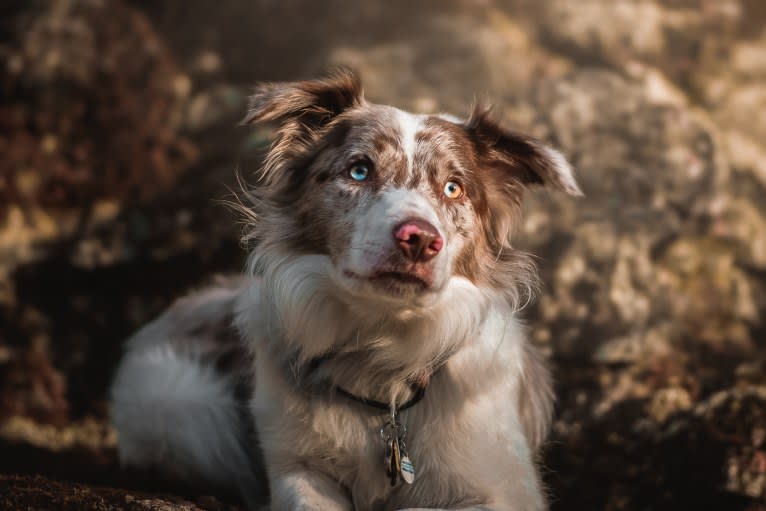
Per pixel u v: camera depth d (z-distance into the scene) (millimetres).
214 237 6355
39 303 6336
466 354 3361
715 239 6113
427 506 3295
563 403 5066
